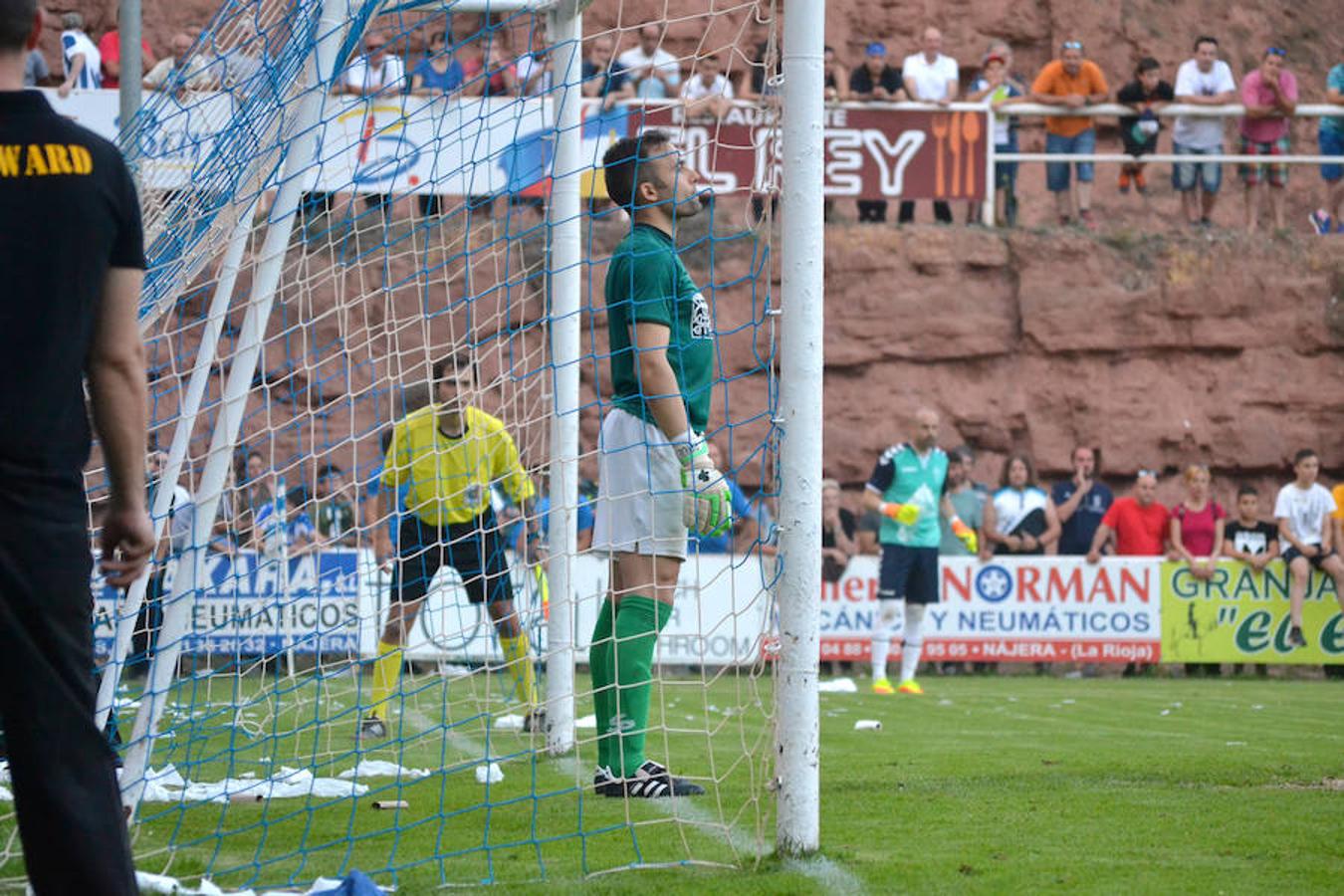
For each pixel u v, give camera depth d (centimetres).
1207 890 1370
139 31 3378
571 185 2486
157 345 2641
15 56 1045
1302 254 7394
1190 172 7356
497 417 3231
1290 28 8519
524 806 1884
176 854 1582
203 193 2045
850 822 1773
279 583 2395
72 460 1031
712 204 1948
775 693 1533
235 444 1748
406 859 1554
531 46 2497
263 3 2009
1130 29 8350
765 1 5934
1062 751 2652
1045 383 7331
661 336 1861
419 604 2848
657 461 1909
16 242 1012
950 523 5859
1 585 997
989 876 1427
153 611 2023
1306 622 5862
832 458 7256
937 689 4816
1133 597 5850
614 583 1973
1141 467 7319
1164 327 7344
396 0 2298
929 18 8212
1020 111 6844
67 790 1008
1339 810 1880
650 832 1684
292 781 2064
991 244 7356
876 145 6569
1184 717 3578
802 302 1498
